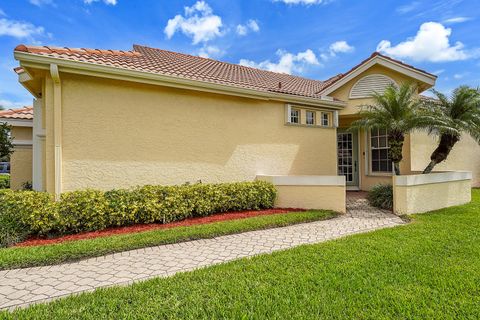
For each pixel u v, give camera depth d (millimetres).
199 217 7715
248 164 9891
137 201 6891
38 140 8711
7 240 5395
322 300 3238
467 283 3625
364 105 10219
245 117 9867
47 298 3482
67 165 7078
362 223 7176
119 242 5270
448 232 5973
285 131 10742
